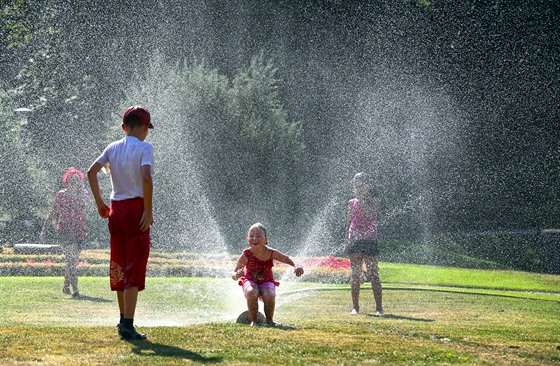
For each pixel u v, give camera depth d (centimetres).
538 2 6638
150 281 2427
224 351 905
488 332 1241
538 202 6675
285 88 7056
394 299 2091
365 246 1723
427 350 970
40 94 6156
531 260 4906
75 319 1368
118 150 1034
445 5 6825
